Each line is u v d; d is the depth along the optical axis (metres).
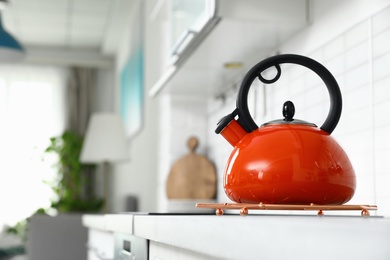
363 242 0.56
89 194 8.12
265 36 2.23
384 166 1.62
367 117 1.72
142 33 5.39
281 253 0.68
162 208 3.99
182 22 2.47
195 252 1.09
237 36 2.22
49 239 4.86
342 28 1.87
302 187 1.28
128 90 6.39
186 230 1.05
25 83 8.23
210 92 3.33
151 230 1.41
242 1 2.02
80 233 4.89
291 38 2.26
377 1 1.67
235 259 0.80
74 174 7.84
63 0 6.29
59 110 8.27
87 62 8.16
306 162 1.28
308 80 2.13
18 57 4.44
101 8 6.52
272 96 2.48
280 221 0.73
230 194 1.39
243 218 0.88
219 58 2.55
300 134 1.31
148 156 4.96
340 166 1.31
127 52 6.56
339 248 0.59
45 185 8.09
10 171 8.07
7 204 8.01
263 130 1.36
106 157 5.65
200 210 3.42
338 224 0.62
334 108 1.38
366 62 1.73
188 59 2.57
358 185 1.77
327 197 1.30
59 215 4.92
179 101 3.63
